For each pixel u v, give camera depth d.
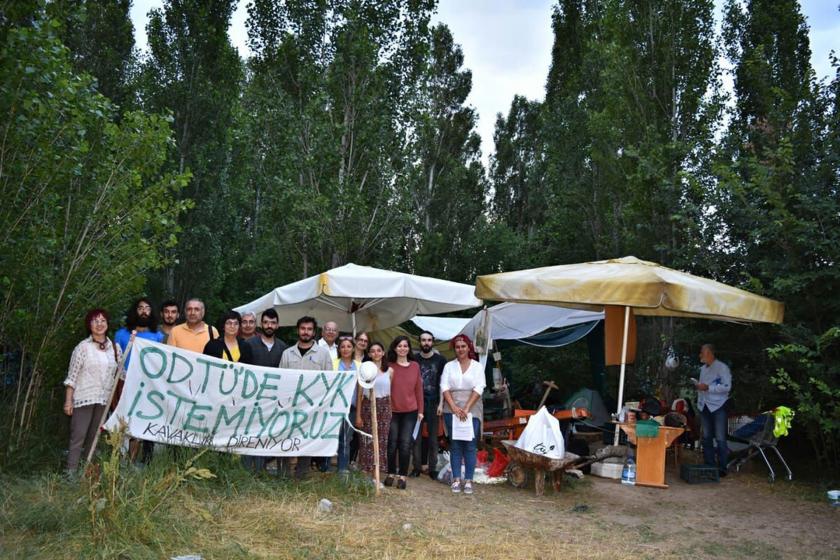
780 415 9.01
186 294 25.17
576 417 9.94
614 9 17.12
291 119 21.47
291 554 5.57
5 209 7.82
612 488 9.13
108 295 8.73
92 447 6.71
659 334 14.41
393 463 8.87
